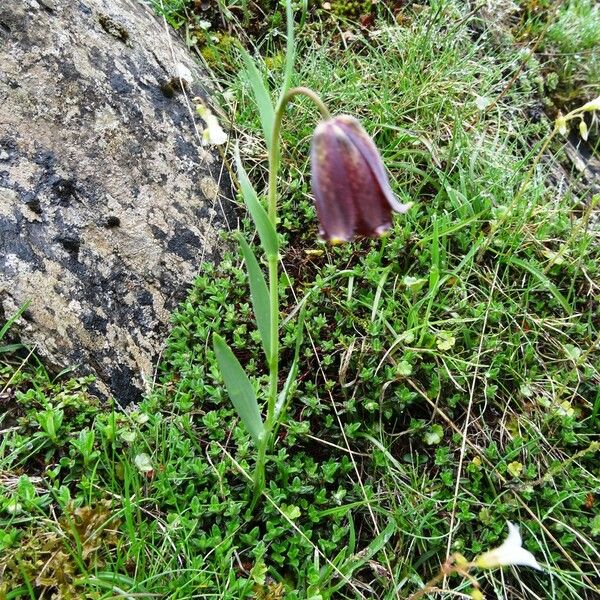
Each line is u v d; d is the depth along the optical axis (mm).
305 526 202
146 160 258
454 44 342
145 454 200
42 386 212
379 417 223
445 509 213
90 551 175
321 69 313
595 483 220
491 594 205
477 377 235
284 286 255
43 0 249
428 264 259
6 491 188
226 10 325
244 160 288
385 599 193
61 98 243
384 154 295
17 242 219
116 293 235
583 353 248
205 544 188
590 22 398
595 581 210
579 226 269
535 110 354
